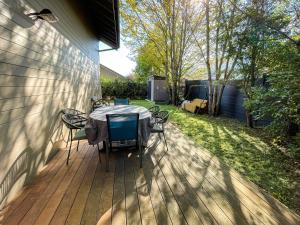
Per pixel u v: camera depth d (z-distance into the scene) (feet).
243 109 18.37
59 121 10.28
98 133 8.45
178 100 31.53
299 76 9.04
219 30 18.06
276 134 12.10
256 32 13.06
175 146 11.25
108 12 14.74
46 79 8.57
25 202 5.83
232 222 5.21
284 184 7.36
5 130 5.62
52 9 9.37
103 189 6.63
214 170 8.30
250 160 9.52
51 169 8.04
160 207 5.75
